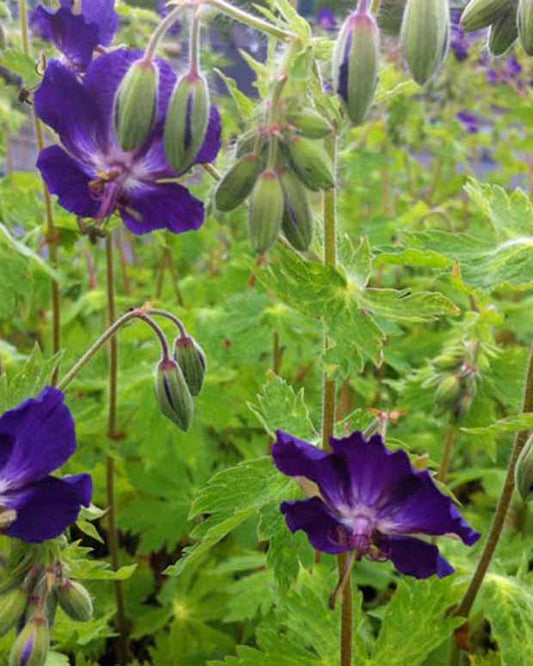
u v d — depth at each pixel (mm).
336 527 97
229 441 226
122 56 102
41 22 114
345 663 121
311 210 98
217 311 205
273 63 103
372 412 104
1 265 166
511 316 219
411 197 315
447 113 314
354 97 94
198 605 187
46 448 94
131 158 104
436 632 123
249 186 95
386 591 193
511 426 109
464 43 278
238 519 110
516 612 131
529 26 98
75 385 196
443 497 91
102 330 220
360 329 106
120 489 206
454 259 122
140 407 188
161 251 250
